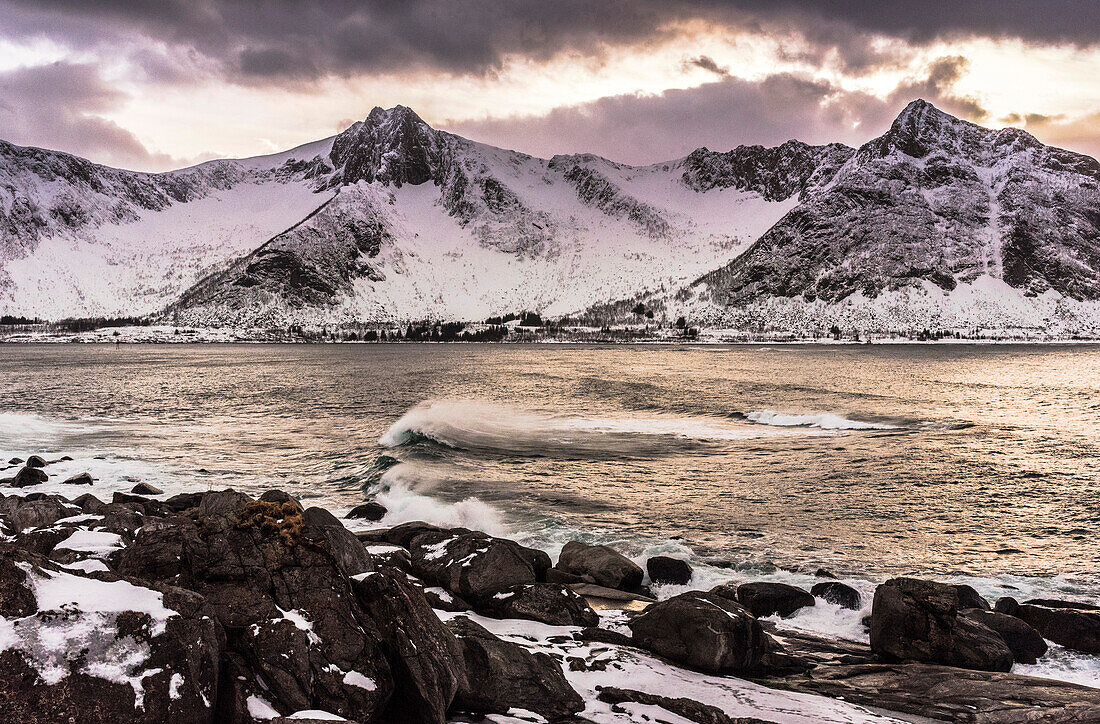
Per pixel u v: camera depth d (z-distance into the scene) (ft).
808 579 57.62
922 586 41.91
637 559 62.23
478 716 29.63
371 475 99.45
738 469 105.81
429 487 91.15
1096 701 34.47
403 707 27.55
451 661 29.14
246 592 27.71
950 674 37.63
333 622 27.58
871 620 43.37
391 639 28.27
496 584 46.16
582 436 137.08
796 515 79.71
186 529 30.17
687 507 82.79
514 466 106.22
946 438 138.00
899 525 75.97
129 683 21.13
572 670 35.73
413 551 51.44
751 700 33.63
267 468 107.45
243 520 30.73
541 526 73.77
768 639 39.96
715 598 40.81
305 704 25.21
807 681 37.29
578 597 45.60
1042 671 40.98
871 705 34.17
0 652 19.88
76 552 30.60
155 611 23.16
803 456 117.50
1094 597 54.54
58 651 20.67
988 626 43.47
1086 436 141.38
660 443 129.49
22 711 19.47
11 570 21.89
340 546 40.16
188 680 22.48
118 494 68.64
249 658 25.70
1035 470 106.42
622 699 32.14
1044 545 69.31
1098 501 86.89
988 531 73.87
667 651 38.78
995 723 32.37
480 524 73.46
